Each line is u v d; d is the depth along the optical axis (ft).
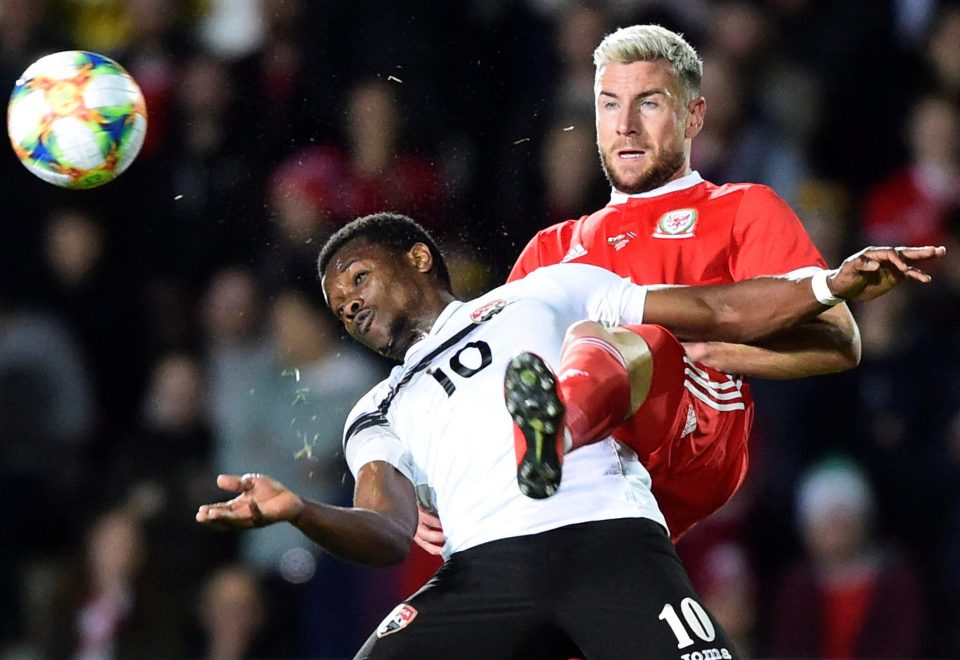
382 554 54.13
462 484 55.42
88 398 113.60
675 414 56.54
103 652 100.58
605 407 52.90
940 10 124.47
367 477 56.54
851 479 100.42
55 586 103.55
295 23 113.50
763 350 58.85
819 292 54.65
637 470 56.18
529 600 53.31
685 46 62.49
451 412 56.13
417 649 53.62
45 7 124.06
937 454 104.06
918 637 97.55
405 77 111.14
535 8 115.34
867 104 120.88
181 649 100.42
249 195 113.70
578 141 106.22
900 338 106.22
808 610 99.19
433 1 113.19
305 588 101.04
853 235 114.83
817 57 121.70
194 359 110.22
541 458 50.26
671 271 60.64
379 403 58.59
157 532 101.86
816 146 119.85
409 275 59.98
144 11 121.19
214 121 114.62
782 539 103.19
